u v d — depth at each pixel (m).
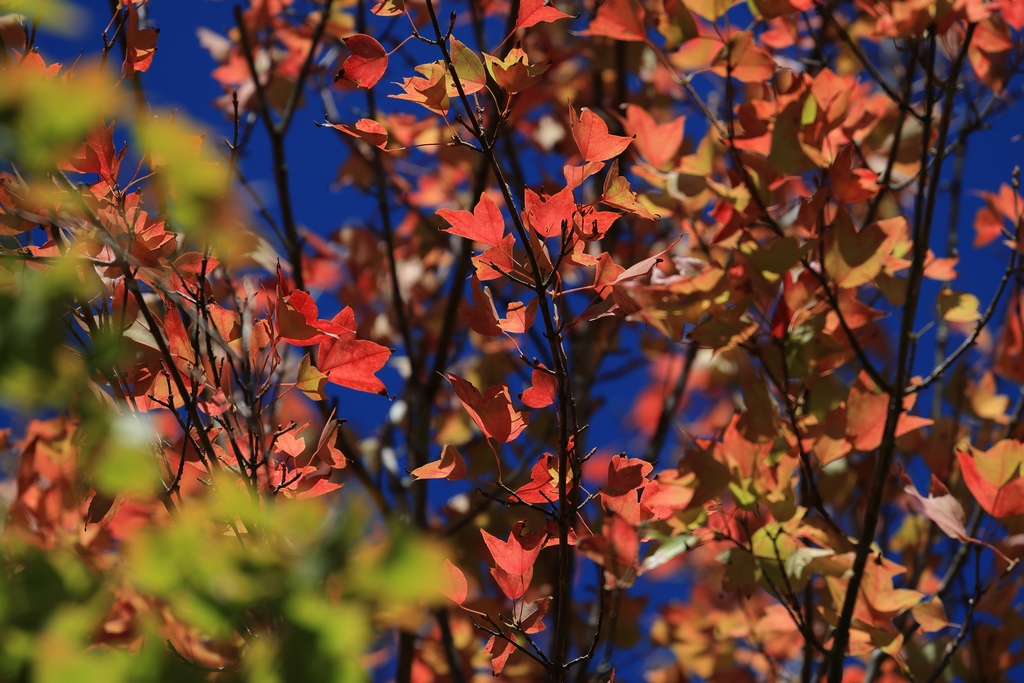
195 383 3.04
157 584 2.09
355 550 2.07
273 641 2.75
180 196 2.22
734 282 3.32
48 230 3.01
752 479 3.26
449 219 3.02
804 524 3.30
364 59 3.03
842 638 3.25
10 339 2.16
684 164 3.41
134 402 3.04
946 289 3.38
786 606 3.27
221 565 2.08
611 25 3.37
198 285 3.08
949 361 3.27
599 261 3.04
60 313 2.23
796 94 3.36
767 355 3.33
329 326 3.05
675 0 3.37
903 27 3.31
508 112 3.03
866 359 3.28
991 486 3.26
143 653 2.29
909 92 3.46
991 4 3.30
